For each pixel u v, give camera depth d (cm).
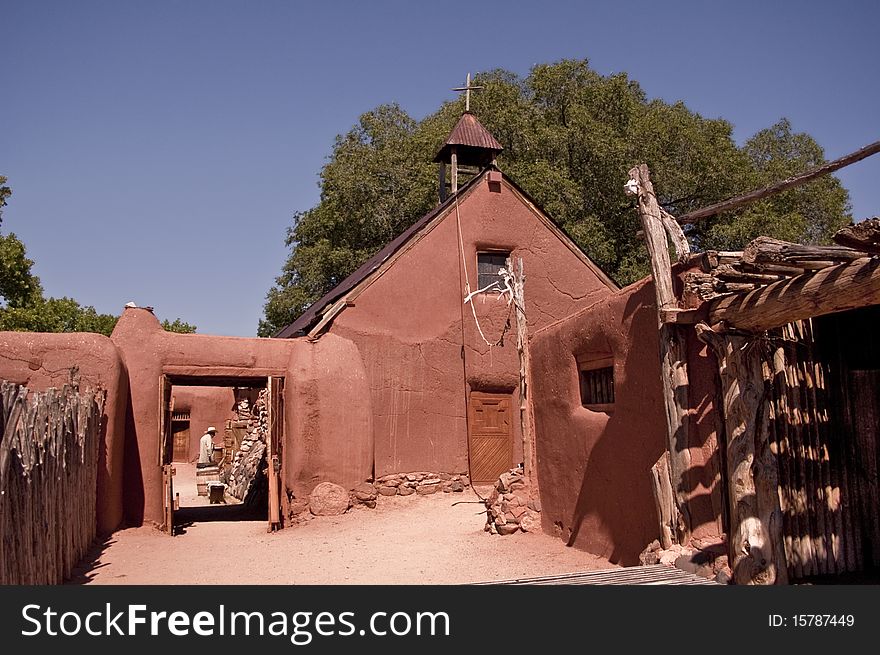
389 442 1593
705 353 738
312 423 1414
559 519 1088
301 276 3291
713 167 2825
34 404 743
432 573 919
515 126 2875
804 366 731
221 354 1402
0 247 2995
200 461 2536
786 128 3556
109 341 1243
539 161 2697
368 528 1299
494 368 1727
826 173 685
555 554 995
